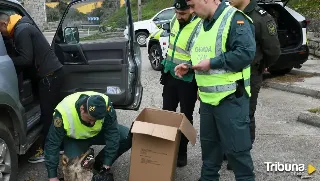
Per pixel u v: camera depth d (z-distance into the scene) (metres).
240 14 2.64
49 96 3.82
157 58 9.09
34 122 3.86
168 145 2.95
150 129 2.90
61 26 4.42
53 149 3.15
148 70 9.32
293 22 7.48
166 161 2.98
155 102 6.33
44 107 3.84
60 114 3.09
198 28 3.36
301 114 5.20
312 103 6.07
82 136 3.19
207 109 2.92
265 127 5.02
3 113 3.31
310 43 9.64
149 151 3.01
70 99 3.18
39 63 3.73
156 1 26.91
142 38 14.41
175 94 3.71
